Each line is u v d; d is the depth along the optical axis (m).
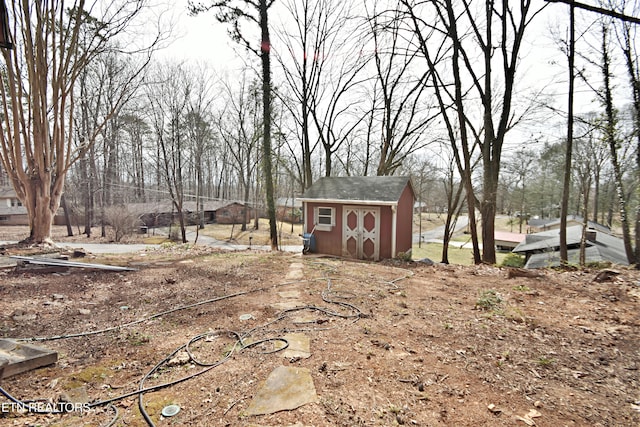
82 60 10.11
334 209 10.91
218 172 41.59
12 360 2.56
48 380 2.49
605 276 5.66
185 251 10.69
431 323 3.74
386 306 4.41
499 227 44.91
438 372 2.62
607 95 10.26
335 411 2.09
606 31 9.95
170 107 23.02
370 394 2.29
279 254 10.19
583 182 14.14
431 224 45.09
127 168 31.67
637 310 4.07
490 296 4.64
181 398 2.26
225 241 23.56
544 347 3.11
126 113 23.73
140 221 27.11
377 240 10.16
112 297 4.81
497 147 9.30
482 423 2.00
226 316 4.00
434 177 23.11
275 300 4.71
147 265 7.41
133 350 3.04
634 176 10.90
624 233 10.60
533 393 2.35
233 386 2.39
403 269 7.45
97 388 2.40
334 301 4.64
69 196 26.94
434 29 10.28
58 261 6.74
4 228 30.19
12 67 8.73
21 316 3.87
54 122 9.79
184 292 5.14
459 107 9.62
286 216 38.06
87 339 3.30
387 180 11.21
